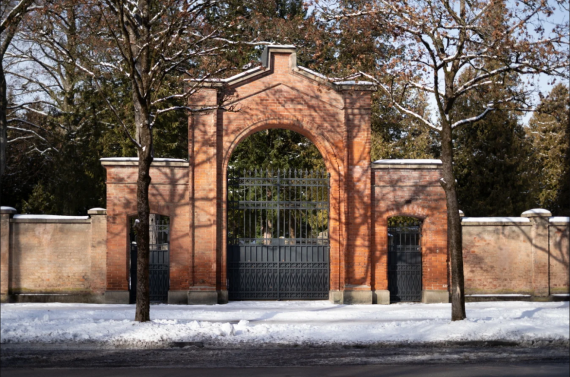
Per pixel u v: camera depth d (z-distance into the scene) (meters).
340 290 22.12
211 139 21.94
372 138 32.50
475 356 12.62
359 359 12.28
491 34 16.09
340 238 22.33
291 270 22.58
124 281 21.61
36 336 13.67
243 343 13.71
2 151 17.36
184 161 22.00
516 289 22.92
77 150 32.94
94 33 23.91
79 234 21.92
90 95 31.66
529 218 23.22
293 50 22.56
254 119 22.34
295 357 12.44
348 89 22.41
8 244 21.64
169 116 31.23
